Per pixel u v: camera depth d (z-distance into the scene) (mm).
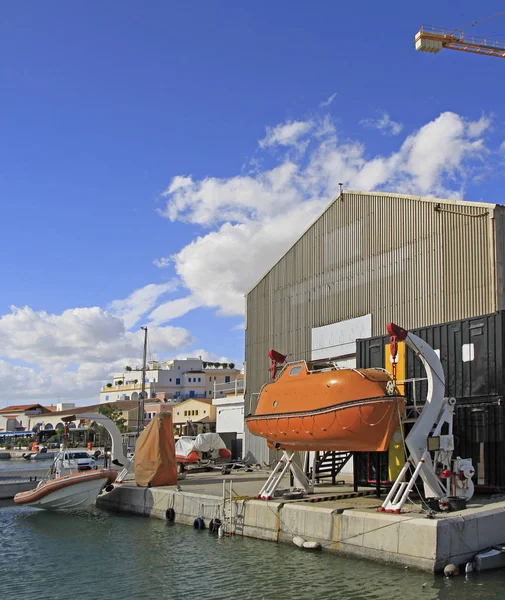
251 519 16156
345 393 14492
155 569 13398
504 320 15117
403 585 11219
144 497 21016
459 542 12000
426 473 13719
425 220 22234
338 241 26859
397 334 14047
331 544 13844
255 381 31703
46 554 15508
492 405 15039
